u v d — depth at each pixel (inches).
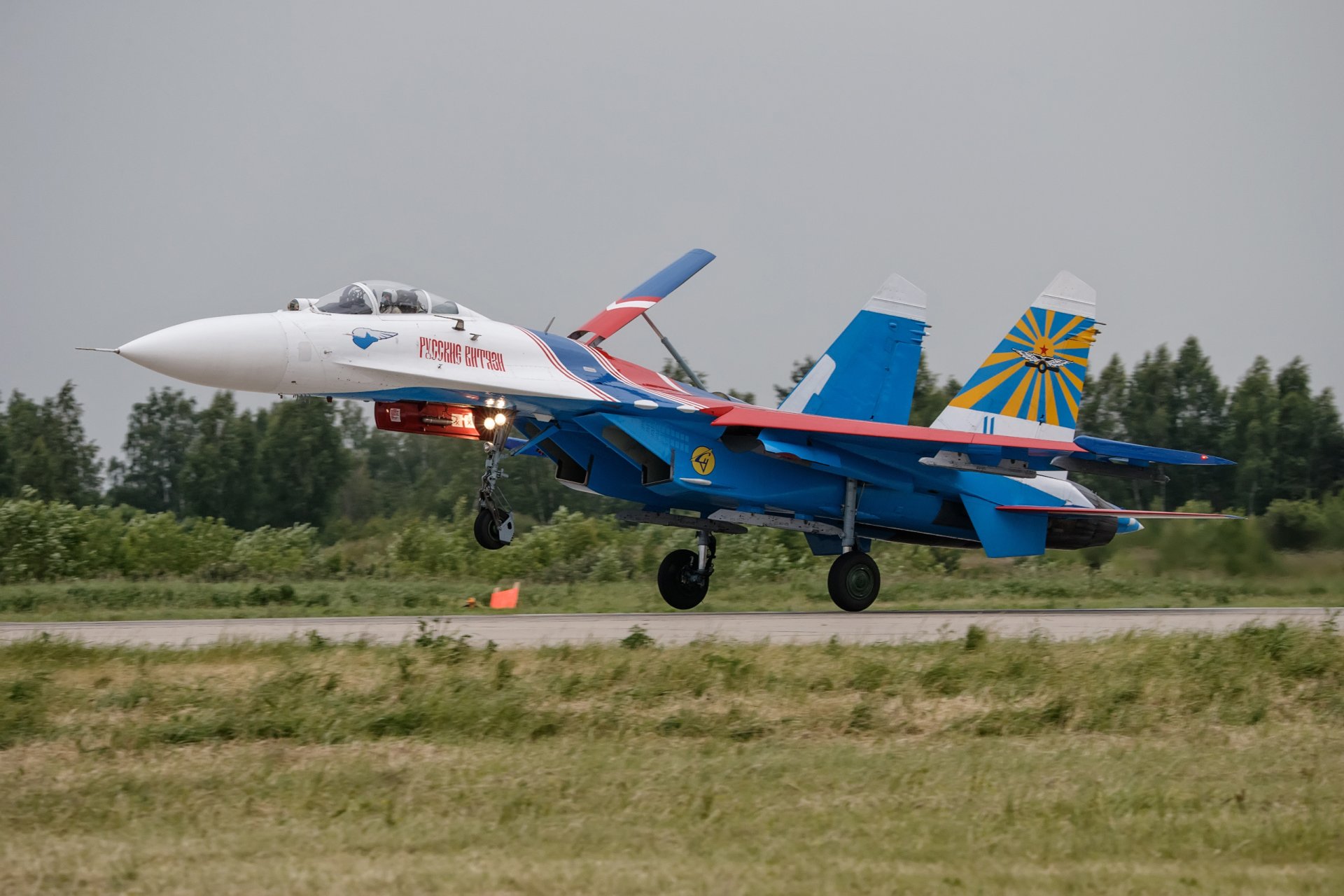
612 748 1501.0
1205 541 4658.0
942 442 2913.4
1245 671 1952.5
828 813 1221.7
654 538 5644.7
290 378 2625.5
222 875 1016.9
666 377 3272.6
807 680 1861.5
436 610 3169.3
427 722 1600.6
